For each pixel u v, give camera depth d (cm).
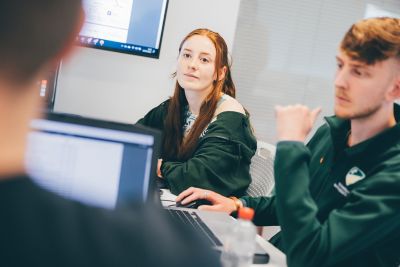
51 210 36
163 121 222
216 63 212
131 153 69
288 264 107
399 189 104
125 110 278
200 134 203
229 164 188
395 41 106
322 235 104
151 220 40
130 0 253
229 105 209
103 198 41
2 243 33
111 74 272
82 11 37
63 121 68
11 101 35
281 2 304
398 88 109
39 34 35
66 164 59
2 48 34
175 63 276
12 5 34
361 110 111
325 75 319
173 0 269
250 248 107
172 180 176
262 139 317
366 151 116
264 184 199
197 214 126
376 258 113
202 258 39
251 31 304
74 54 38
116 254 36
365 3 317
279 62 311
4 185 35
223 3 275
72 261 35
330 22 314
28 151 37
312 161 139
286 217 107
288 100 317
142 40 261
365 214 103
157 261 37
